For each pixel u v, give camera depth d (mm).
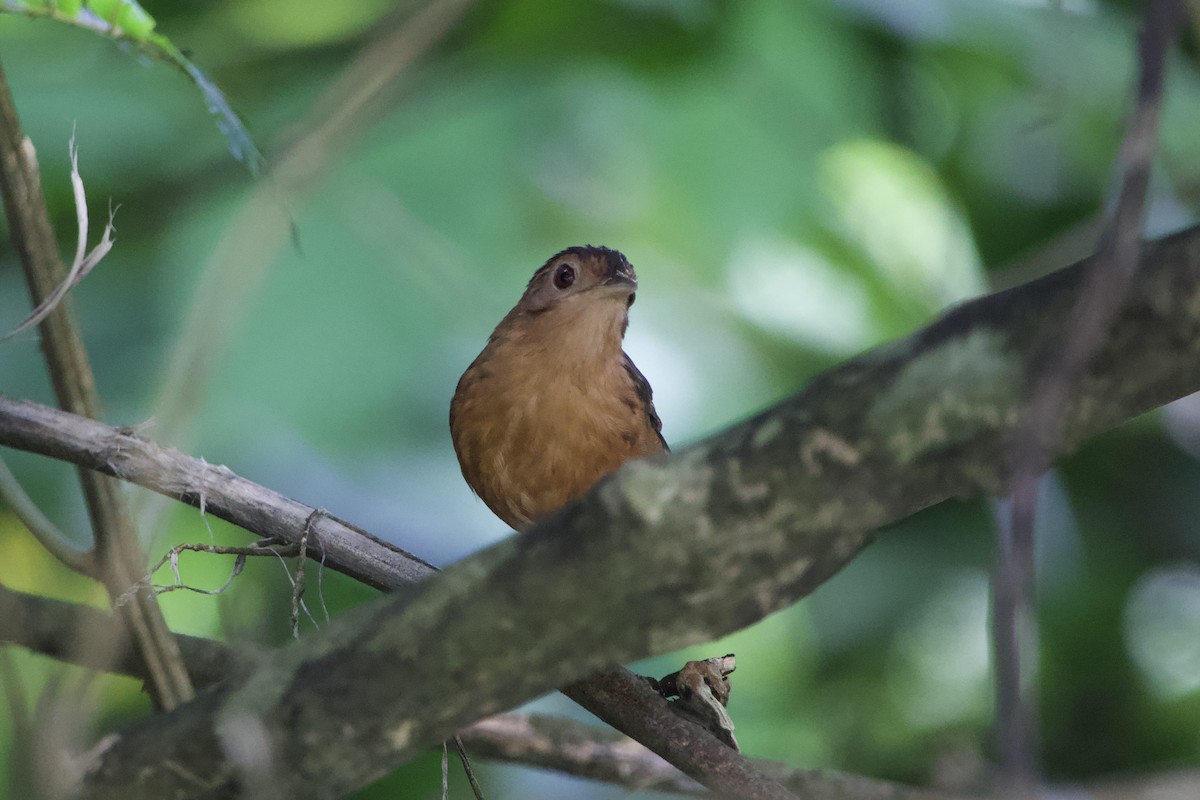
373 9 11961
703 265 11312
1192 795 8039
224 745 4094
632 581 3918
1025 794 2857
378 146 10625
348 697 4082
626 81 11469
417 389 10336
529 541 4004
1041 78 11531
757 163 11352
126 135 10773
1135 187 3105
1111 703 12773
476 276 10438
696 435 10898
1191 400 12719
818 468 3779
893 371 3742
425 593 4090
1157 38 3135
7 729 9109
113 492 6633
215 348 6105
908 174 12039
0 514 10562
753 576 3930
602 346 9305
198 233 10070
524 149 11055
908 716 12391
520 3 11578
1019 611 3025
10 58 11258
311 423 9719
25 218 6277
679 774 8766
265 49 12109
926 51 12797
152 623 6801
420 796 11578
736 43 11555
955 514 12602
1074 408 3717
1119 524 12914
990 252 13617
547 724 8891
